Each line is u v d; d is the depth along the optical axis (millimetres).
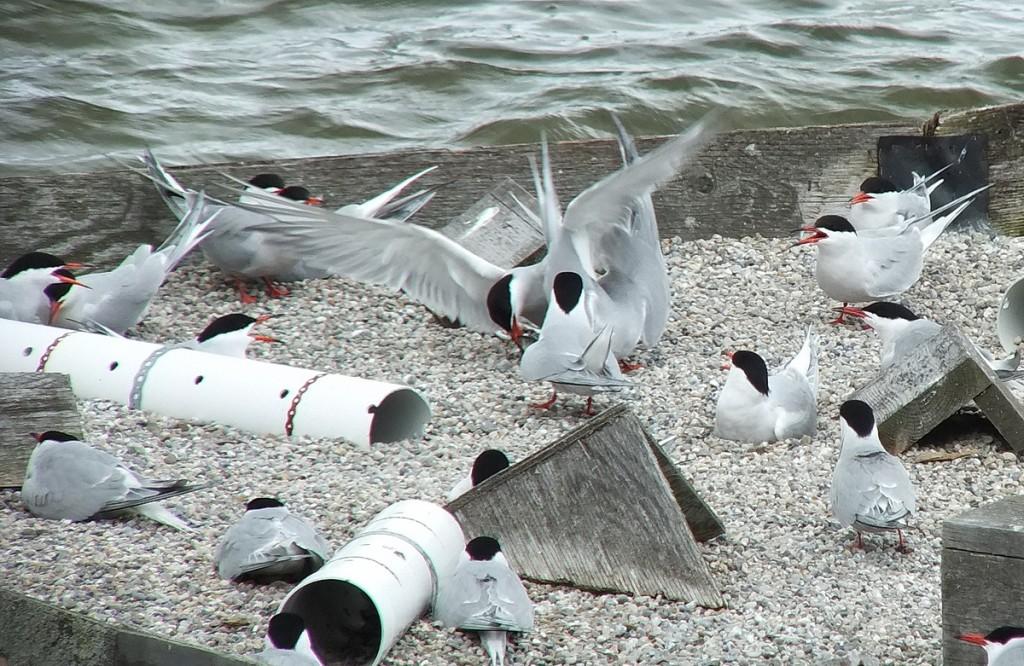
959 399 10445
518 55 24578
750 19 26969
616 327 12055
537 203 14984
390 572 7648
